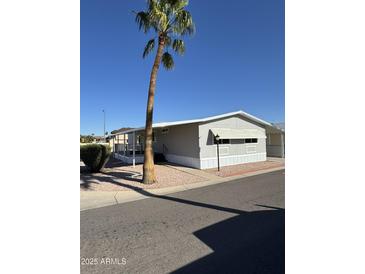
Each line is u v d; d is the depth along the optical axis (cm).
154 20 858
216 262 318
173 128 1661
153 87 916
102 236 415
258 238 391
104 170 1320
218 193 758
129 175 1137
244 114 1595
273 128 1889
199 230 432
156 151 1928
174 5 869
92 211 583
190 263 317
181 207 595
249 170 1304
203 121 1387
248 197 693
